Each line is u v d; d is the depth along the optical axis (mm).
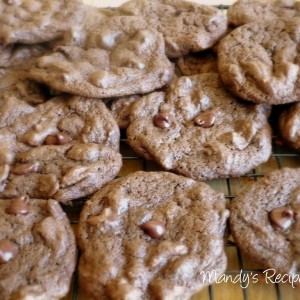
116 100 243
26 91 248
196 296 192
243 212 196
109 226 191
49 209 196
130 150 242
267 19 265
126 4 281
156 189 205
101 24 262
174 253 181
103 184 211
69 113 235
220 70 239
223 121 232
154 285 173
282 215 190
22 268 178
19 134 226
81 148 216
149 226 188
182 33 261
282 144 238
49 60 242
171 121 230
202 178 217
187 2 276
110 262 179
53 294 172
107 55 248
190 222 192
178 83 242
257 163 220
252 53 240
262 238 187
